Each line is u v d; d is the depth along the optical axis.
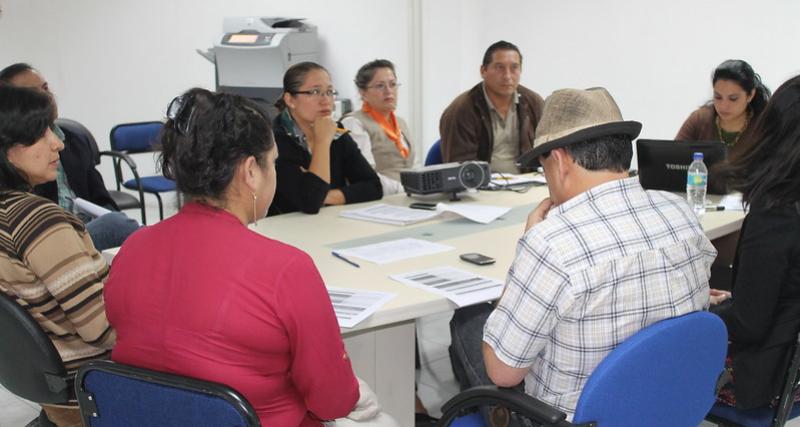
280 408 1.16
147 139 4.55
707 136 3.29
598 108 1.27
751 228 1.49
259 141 1.13
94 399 1.17
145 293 1.11
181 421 1.08
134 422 1.13
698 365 1.27
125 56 5.62
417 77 5.10
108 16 5.50
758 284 1.47
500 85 3.54
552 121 1.29
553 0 4.43
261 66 5.17
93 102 5.59
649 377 1.19
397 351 1.95
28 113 1.50
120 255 1.17
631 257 1.18
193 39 5.80
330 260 1.96
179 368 1.08
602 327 1.19
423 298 1.63
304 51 5.38
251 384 1.09
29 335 1.43
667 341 1.18
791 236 1.44
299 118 2.69
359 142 3.43
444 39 5.00
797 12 3.47
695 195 2.58
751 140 1.57
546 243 1.17
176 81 5.84
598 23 4.25
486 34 4.85
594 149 1.23
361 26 5.34
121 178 4.52
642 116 4.18
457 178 2.74
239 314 1.06
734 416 1.61
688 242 1.25
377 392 1.94
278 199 2.63
